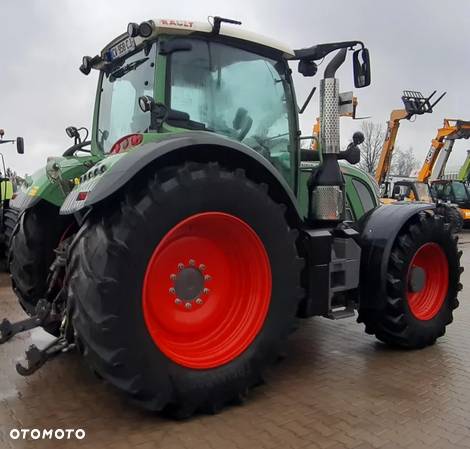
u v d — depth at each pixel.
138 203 2.63
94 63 4.17
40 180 4.00
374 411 2.97
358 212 5.02
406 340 4.08
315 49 3.85
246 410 2.97
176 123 3.23
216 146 2.88
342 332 4.70
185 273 2.97
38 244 3.94
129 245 2.56
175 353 2.84
